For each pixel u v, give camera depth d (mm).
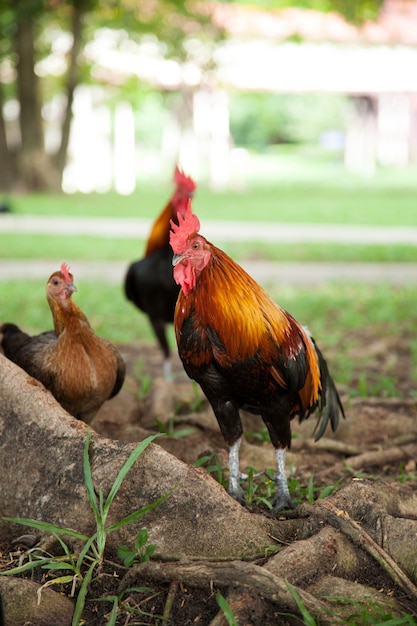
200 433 6691
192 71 37531
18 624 3982
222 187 37250
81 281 15539
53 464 4691
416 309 12914
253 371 4789
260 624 3846
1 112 33625
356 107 49656
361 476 6066
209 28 34875
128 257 18781
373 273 16812
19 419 4836
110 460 4625
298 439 6738
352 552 4336
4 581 4137
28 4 29828
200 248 4629
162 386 7512
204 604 4016
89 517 4543
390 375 9242
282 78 41406
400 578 4184
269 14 41312
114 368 5652
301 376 5023
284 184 39625
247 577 3973
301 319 12336
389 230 23172
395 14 42344
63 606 4121
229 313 4656
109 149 42656
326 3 33812
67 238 21297
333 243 20453
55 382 5438
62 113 39781
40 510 4629
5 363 4984
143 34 35188
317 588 4113
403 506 4805
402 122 53875
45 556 4473
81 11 31984
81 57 36312
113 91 38875
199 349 4785
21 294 13992
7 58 35562
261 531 4461
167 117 49562
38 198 31578
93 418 6051
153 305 8500
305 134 69062
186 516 4461
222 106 38656
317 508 4562
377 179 42406
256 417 7074
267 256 18625
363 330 11711
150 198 33156
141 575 4199
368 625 3859
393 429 7180
